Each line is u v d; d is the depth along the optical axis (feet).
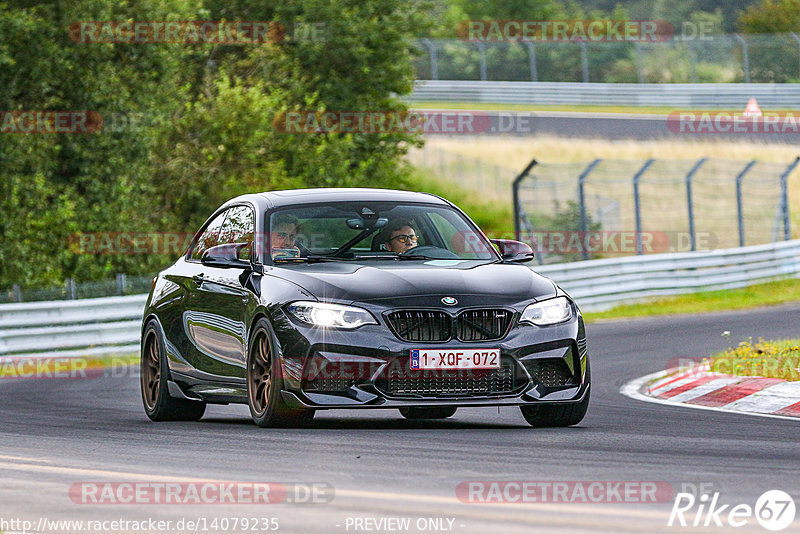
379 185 368.48
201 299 100.12
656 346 179.01
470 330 86.22
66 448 81.66
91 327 199.62
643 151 466.29
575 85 553.23
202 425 98.17
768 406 108.37
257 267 94.73
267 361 89.51
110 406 123.03
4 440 88.07
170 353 104.42
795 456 73.92
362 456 73.15
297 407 85.76
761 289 283.79
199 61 363.97
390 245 97.50
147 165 303.07
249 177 322.96
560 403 88.02
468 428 91.81
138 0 295.89
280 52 364.99
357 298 86.12
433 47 583.58
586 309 252.83
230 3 378.53
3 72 268.21
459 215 101.86
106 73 283.18
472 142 495.00
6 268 266.77
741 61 547.49
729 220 401.29
